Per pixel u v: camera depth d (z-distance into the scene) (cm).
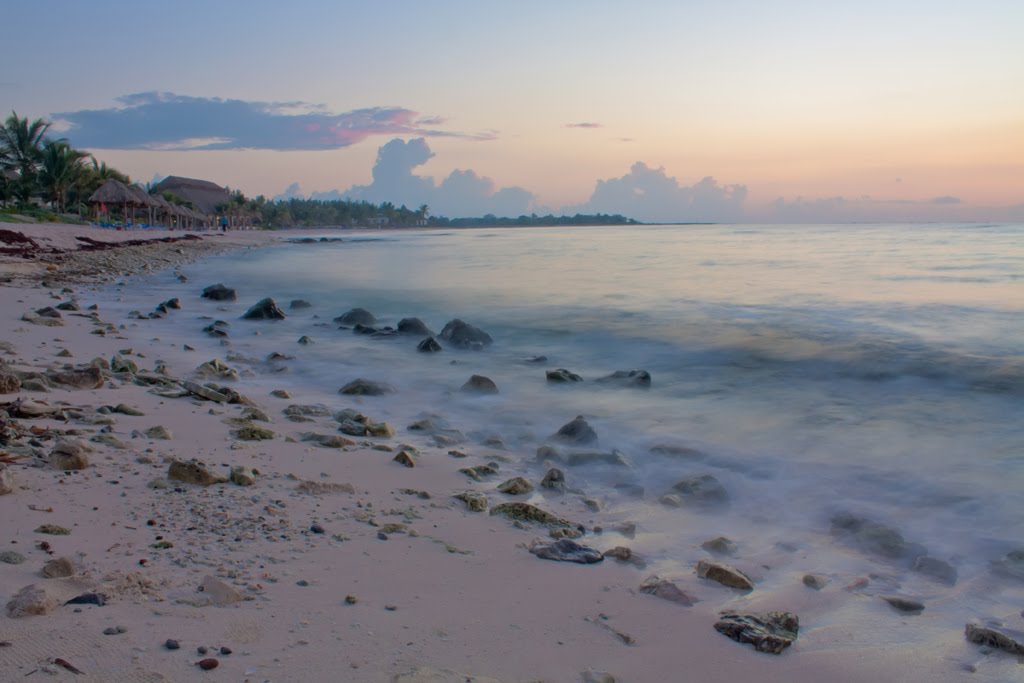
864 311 1794
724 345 1440
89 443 662
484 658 357
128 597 374
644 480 712
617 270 3425
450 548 505
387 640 363
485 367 1306
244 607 382
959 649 406
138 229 7281
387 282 2994
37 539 439
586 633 399
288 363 1309
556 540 536
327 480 641
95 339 1409
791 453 795
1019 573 506
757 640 397
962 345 1322
